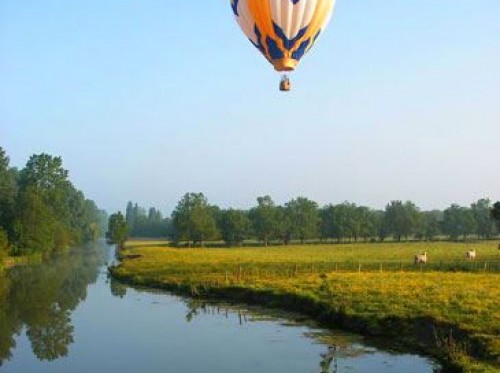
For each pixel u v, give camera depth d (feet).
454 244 433.89
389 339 97.25
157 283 184.85
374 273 172.45
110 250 477.36
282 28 95.91
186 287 167.43
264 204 502.38
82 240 581.12
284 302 134.10
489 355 78.84
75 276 233.96
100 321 126.31
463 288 130.72
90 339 108.06
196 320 123.65
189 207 463.42
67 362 91.71
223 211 499.51
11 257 313.94
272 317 123.13
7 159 392.88
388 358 87.97
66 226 446.60
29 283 207.82
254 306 137.80
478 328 88.99
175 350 97.81
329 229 507.30
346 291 129.59
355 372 81.61
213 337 106.52
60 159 434.30
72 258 360.48
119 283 200.54
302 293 132.98
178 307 142.20
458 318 95.91
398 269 193.47
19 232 322.75
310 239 544.62
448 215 547.49
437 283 142.41
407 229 522.47
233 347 98.17
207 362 89.15
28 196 339.57
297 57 100.17
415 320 98.89
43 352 98.58
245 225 463.01
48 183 430.20
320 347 95.81
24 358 94.68
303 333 106.52
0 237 274.77
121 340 106.63
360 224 509.35
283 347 96.78
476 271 185.47
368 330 101.96
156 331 113.80
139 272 212.84
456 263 215.92
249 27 99.55
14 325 123.54
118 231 441.68
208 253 318.24
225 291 154.30
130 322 124.16
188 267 212.23
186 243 469.16
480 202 569.23
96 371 86.28
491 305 106.63
